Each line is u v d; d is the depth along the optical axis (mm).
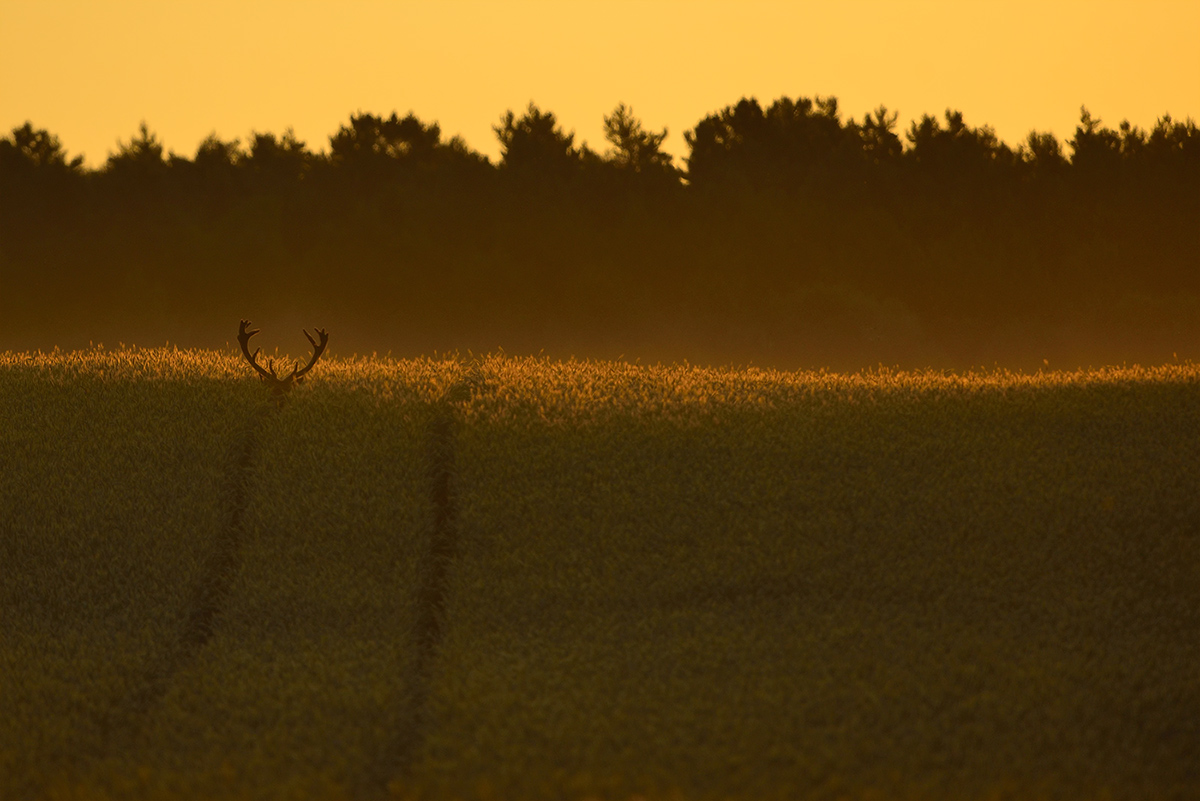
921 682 42500
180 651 48312
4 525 57656
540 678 44094
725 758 37938
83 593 53062
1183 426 62312
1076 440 61469
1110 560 51469
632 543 54625
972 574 51000
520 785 36906
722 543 54469
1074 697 40875
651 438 63125
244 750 40219
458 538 55719
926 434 62844
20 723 42531
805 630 47438
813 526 55062
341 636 49125
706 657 45438
